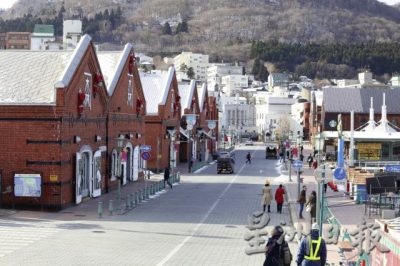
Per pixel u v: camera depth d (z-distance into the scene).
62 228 35.50
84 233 33.84
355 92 120.31
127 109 64.00
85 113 49.34
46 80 46.88
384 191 45.66
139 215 42.47
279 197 45.41
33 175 43.22
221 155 84.62
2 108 43.47
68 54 49.91
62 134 43.69
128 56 64.50
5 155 43.66
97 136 53.09
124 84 62.84
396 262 19.17
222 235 34.88
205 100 122.88
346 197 52.50
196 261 27.08
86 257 26.89
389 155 88.94
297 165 51.72
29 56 50.09
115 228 36.25
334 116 117.44
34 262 25.58
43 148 43.41
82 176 49.41
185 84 108.38
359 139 88.94
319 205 29.14
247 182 69.00
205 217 42.09
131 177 67.00
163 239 32.91
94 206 46.41
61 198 43.66
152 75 87.75
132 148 66.75
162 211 44.88
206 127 123.50
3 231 33.72
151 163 81.06
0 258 26.36
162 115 81.31
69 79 44.75
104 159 56.00
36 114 43.38
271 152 116.88
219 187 63.16
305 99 199.62
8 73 47.81
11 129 43.53
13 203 43.62
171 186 61.41
